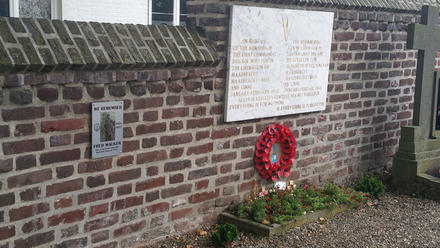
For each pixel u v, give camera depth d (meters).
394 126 7.37
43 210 4.05
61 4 8.03
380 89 7.02
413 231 5.49
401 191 6.75
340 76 6.42
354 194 6.18
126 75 4.38
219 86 5.12
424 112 6.77
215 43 5.04
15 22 3.90
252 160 5.61
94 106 4.22
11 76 3.70
